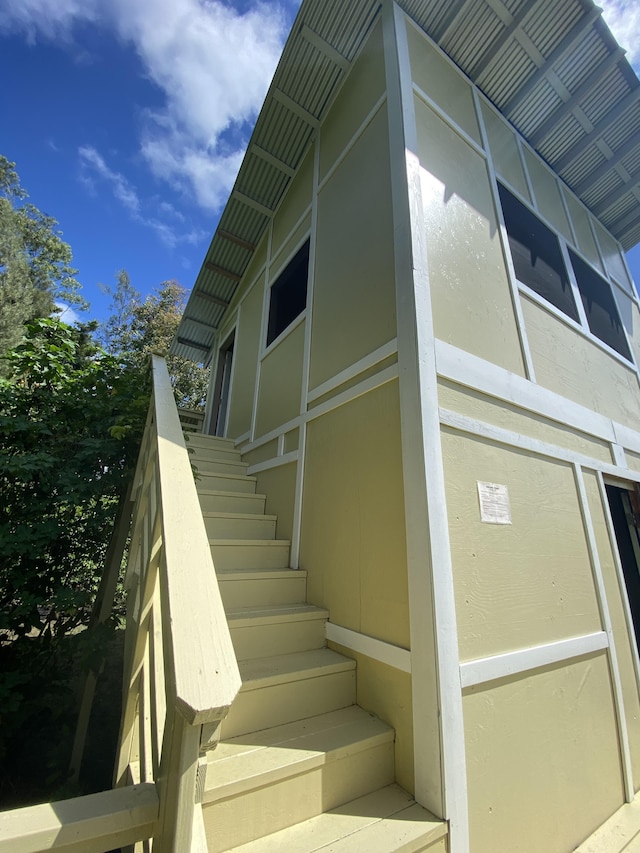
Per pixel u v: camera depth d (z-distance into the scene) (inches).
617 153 150.9
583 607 80.1
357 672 64.4
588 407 111.4
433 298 75.0
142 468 87.5
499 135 127.5
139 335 577.3
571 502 89.0
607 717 76.3
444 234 84.9
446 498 61.3
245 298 202.2
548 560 76.3
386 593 61.9
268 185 161.6
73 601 91.4
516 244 113.1
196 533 37.3
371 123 100.0
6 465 88.2
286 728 54.7
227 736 51.8
